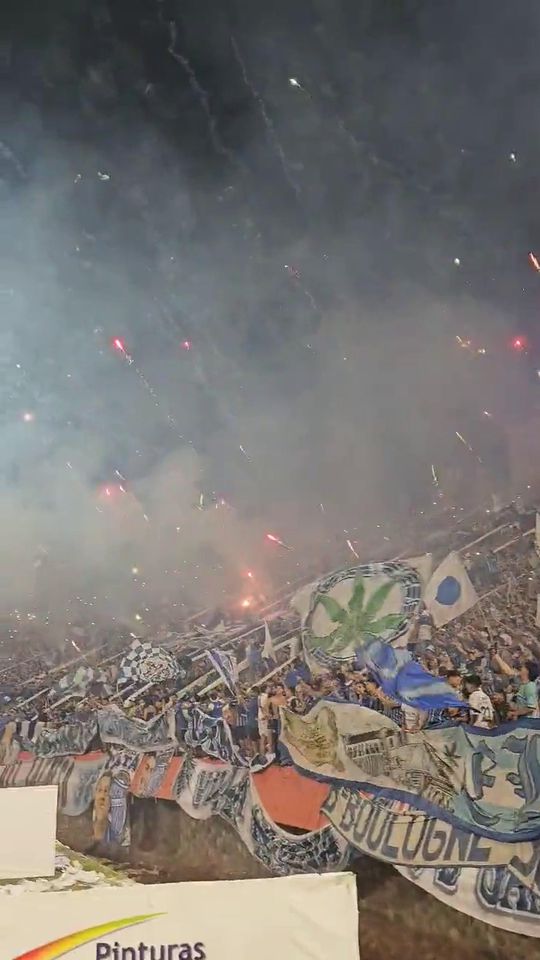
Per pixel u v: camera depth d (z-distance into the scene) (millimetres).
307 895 1679
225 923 1661
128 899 1671
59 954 1640
